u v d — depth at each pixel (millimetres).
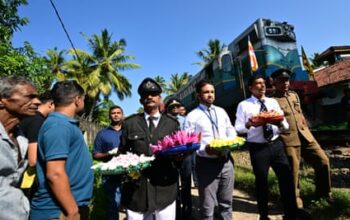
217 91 13828
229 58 12906
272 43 10773
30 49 6836
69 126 2262
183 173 4891
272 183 5809
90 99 28484
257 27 11039
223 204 3701
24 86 2207
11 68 5773
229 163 3701
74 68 28766
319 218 4469
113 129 4984
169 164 3094
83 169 2316
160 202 2994
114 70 29109
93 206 4910
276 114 3773
